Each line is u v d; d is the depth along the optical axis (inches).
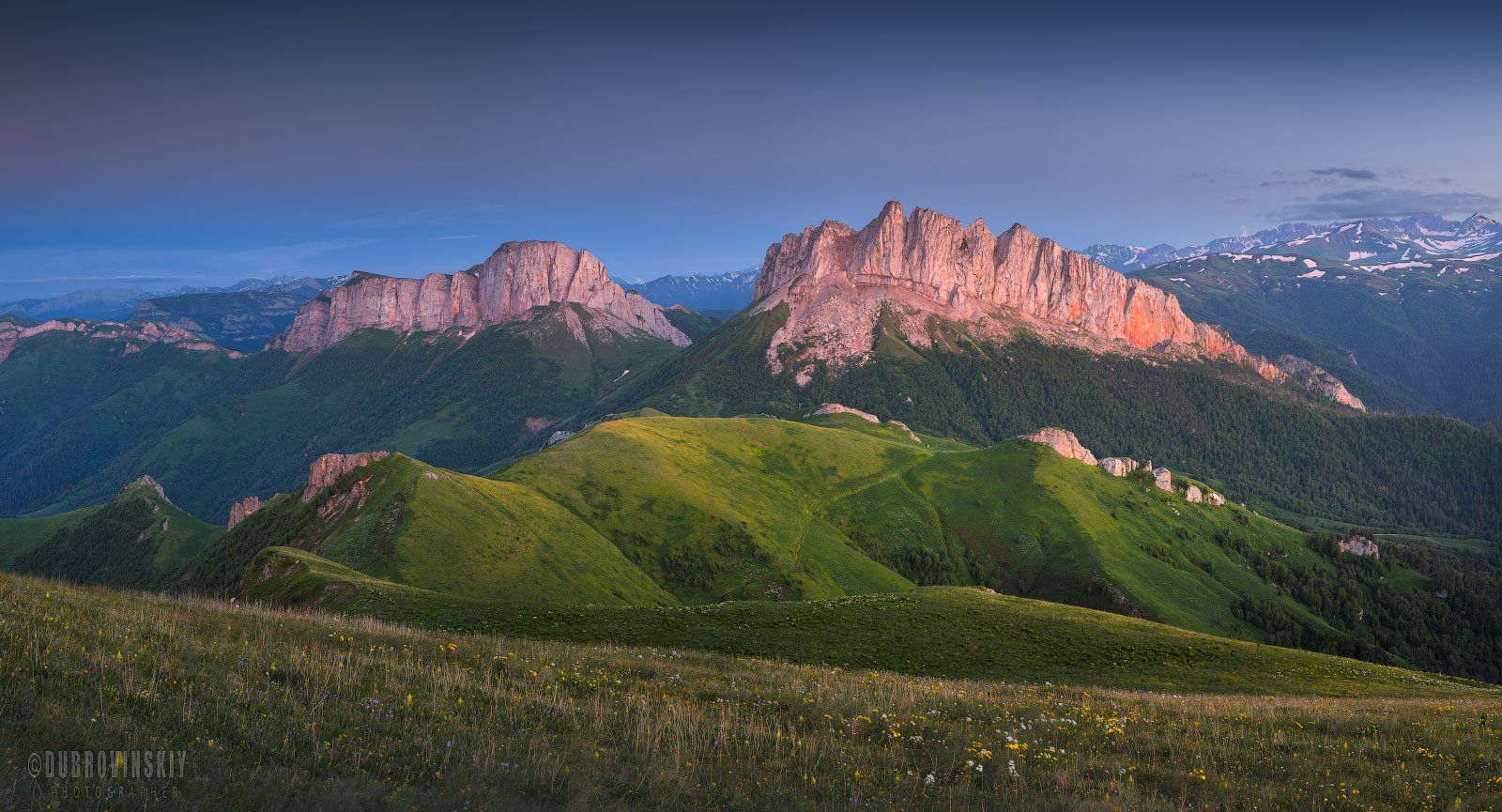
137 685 660.7
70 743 537.6
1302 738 1008.2
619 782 634.8
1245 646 2415.1
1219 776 816.9
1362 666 2335.1
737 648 2112.5
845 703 992.2
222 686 706.2
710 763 716.0
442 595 2659.9
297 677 788.0
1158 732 999.6
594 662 1157.7
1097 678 2043.6
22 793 458.9
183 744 568.1
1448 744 981.8
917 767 768.3
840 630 2324.1
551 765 644.1
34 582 1051.3
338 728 662.5
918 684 1282.0
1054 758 836.6
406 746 644.1
